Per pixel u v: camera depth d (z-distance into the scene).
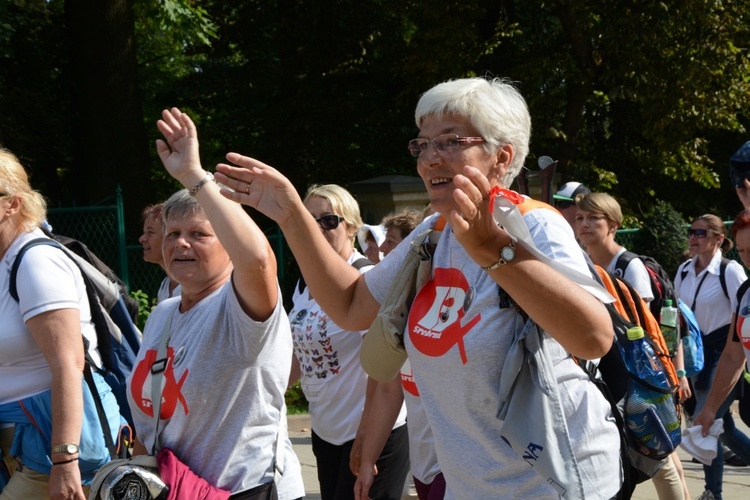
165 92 20.61
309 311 4.30
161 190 20.94
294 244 2.61
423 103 2.36
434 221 2.57
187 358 3.04
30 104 16.36
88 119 14.69
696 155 17.53
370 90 18.30
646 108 15.95
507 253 1.99
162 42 20.48
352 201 4.59
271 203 2.57
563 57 16.03
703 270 7.31
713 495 5.96
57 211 11.66
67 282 3.49
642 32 15.21
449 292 2.40
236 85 18.56
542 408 2.22
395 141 18.62
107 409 3.77
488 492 2.34
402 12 16.33
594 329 2.03
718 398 5.25
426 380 2.44
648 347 2.77
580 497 2.20
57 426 3.35
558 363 2.33
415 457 3.64
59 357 3.40
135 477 2.93
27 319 3.42
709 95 16.05
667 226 13.17
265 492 3.10
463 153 2.30
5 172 3.53
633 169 18.70
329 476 4.35
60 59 16.98
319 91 18.20
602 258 5.50
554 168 4.29
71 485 3.34
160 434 3.09
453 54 15.36
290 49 18.34
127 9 14.80
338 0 17.84
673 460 4.56
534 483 2.29
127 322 4.07
